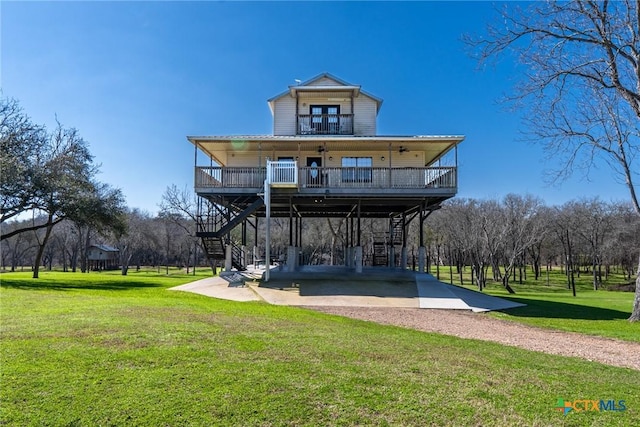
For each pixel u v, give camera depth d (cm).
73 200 2430
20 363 501
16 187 2125
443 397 440
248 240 4772
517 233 3366
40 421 354
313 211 2527
